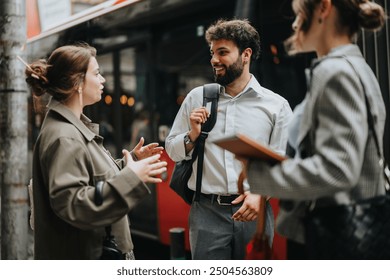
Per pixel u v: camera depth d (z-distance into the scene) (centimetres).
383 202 200
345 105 186
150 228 570
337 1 201
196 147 315
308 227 202
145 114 578
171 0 525
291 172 190
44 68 249
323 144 186
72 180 227
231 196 312
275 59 416
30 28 716
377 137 197
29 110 845
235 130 311
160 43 553
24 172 437
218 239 312
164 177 547
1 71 431
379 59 352
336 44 204
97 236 242
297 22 206
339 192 193
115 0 611
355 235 196
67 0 668
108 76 634
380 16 203
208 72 496
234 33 308
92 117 673
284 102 323
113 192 227
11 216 434
